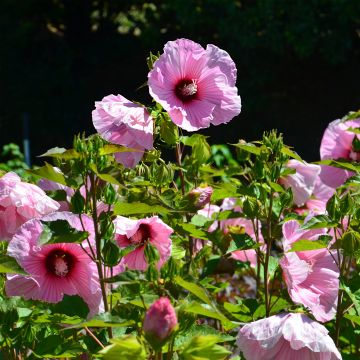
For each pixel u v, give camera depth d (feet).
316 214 10.43
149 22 50.34
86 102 50.31
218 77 10.52
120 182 9.91
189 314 8.77
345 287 10.18
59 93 49.47
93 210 9.44
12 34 47.62
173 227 10.99
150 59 10.78
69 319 9.76
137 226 9.73
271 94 50.06
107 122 10.23
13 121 47.96
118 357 8.48
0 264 9.36
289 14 42.93
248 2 46.06
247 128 48.01
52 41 49.93
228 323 9.86
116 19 55.67
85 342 9.81
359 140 12.43
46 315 9.79
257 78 46.96
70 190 10.78
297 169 11.80
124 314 9.09
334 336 10.92
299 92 50.26
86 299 9.77
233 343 11.13
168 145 10.95
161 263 9.81
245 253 12.03
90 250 9.65
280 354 9.55
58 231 9.27
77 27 53.42
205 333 9.07
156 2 50.11
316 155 46.39
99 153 9.46
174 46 10.38
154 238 9.93
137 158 10.25
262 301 11.28
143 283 8.99
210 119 10.43
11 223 9.98
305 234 10.56
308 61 50.52
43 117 48.52
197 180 12.12
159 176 10.77
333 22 43.27
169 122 10.57
